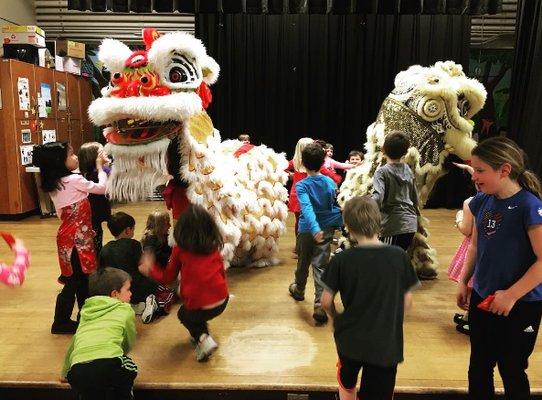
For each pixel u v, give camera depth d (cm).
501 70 643
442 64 322
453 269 276
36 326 263
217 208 275
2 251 407
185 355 229
